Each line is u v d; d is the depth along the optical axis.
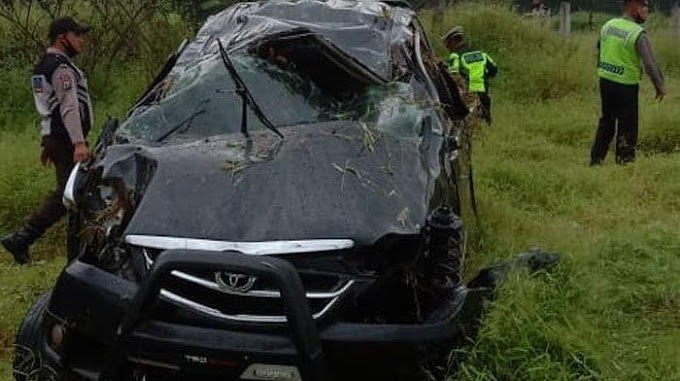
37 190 6.91
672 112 10.39
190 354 3.31
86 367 3.61
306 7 5.87
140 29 11.20
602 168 8.31
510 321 3.83
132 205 3.84
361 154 4.08
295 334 3.22
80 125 5.87
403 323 3.54
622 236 5.90
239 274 3.31
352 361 3.32
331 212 3.63
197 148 4.16
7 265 6.01
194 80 4.82
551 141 10.21
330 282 3.43
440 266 3.66
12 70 10.57
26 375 3.80
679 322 4.84
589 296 4.73
